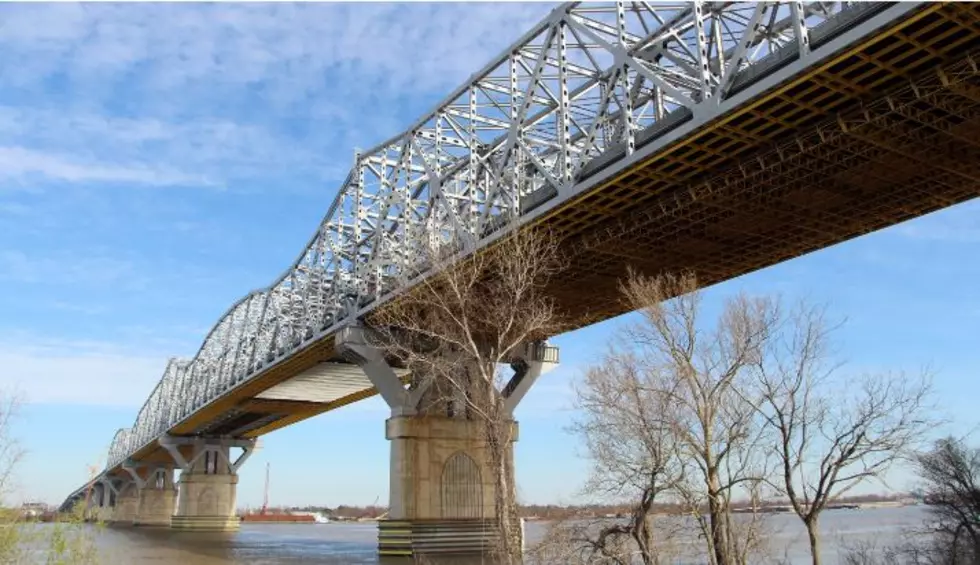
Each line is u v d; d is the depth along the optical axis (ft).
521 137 127.13
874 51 78.28
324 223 204.54
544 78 124.36
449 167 152.56
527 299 154.30
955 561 148.66
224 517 405.18
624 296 161.79
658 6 104.12
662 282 136.87
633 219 118.93
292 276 225.56
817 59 79.46
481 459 176.14
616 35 110.11
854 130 89.45
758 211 115.75
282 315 228.02
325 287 201.87
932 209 117.80
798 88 84.38
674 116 98.07
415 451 172.14
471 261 132.57
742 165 100.01
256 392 277.03
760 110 88.69
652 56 107.24
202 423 376.07
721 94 89.71
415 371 176.86
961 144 95.66
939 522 178.09
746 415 97.91
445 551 167.94
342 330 178.09
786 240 130.11
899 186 108.99
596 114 112.47
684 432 90.07
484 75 140.97
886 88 84.48
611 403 98.12
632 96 106.93
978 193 111.96
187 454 449.48
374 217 188.14
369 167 184.96
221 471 413.18
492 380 114.73
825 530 363.97
